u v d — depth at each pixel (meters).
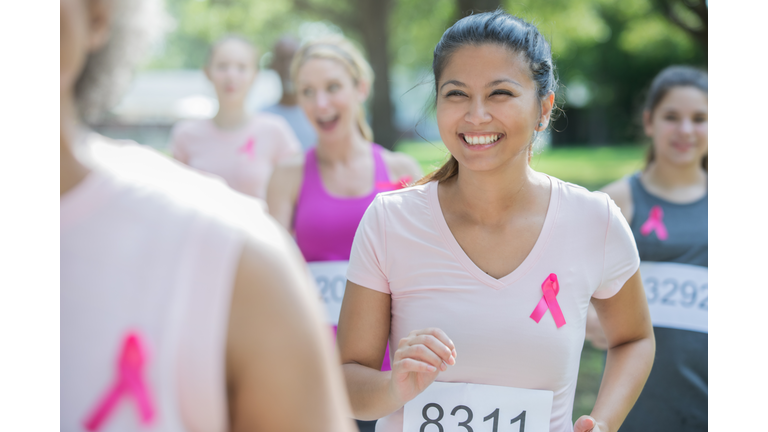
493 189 1.62
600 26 21.09
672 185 2.84
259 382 0.76
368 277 1.71
